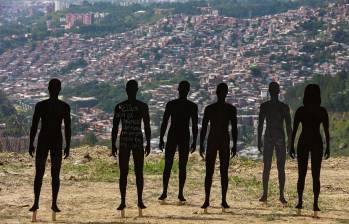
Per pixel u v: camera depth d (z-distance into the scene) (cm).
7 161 1827
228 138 1162
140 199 1103
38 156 1045
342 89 11700
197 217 1096
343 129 9262
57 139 1050
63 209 1165
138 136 1102
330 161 2083
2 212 1118
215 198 1348
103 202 1249
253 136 11581
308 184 1617
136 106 1107
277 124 1292
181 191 1252
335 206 1288
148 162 1894
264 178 1304
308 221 1074
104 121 15612
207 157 1161
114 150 1112
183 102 1226
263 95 17775
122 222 1027
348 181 1667
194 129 1224
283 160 1295
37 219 1055
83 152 2069
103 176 1605
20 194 1314
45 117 1046
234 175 1734
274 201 1335
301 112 1132
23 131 7931
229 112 1159
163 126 1234
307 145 1124
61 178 1555
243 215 1132
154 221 1041
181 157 1242
